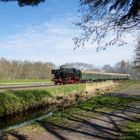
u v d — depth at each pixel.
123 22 17.11
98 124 19.12
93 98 37.53
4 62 102.94
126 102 32.91
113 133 16.41
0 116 27.72
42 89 38.88
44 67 111.81
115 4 16.50
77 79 60.34
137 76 161.75
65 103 39.59
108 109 26.62
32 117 28.17
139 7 16.00
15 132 16.39
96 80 81.88
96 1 16.59
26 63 108.25
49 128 17.59
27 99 33.50
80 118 21.28
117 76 114.00
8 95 30.58
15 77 104.38
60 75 57.19
